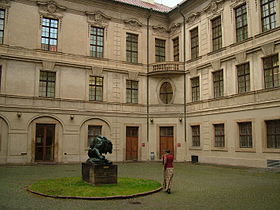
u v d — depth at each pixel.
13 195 11.05
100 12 28.66
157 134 29.52
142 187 12.45
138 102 29.89
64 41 26.80
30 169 20.53
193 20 28.70
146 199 10.61
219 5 25.55
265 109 20.59
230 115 23.52
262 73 21.23
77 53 27.27
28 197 10.71
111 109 28.31
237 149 22.58
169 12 31.47
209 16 26.58
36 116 24.86
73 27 27.38
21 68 24.73
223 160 23.84
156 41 31.77
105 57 28.64
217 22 25.98
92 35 28.48
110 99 28.42
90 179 13.11
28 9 25.50
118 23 29.72
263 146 20.47
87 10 28.19
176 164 25.41
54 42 26.55
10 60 24.36
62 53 26.52
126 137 28.94
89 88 27.67
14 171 19.19
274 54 20.42
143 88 30.27
